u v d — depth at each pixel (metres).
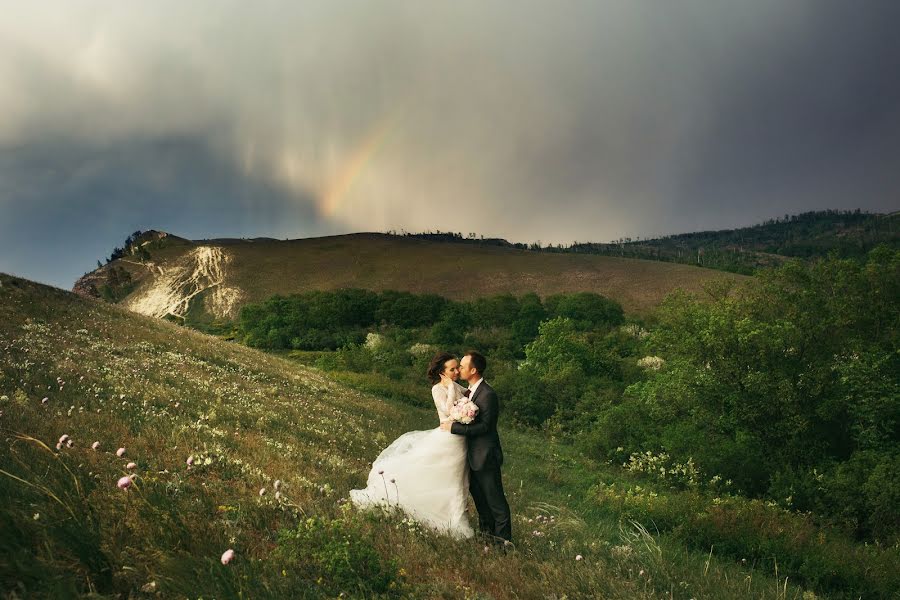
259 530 5.27
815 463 19.59
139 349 17.28
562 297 97.19
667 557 8.55
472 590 4.93
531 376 34.31
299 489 7.17
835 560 10.56
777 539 11.28
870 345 22.64
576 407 31.52
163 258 157.62
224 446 8.42
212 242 181.88
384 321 92.25
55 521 3.84
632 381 39.16
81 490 4.58
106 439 6.81
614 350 47.44
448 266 145.38
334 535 4.90
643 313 102.00
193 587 3.61
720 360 21.50
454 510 6.73
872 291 23.67
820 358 21.19
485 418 6.72
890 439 20.48
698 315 22.94
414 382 40.53
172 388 12.43
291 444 10.53
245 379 18.59
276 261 153.25
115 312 23.80
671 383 22.86
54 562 3.41
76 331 16.83
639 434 22.77
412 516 6.66
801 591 9.48
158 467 6.21
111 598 3.38
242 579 3.87
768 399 20.20
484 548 6.14
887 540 14.52
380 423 19.31
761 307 24.33
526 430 30.19
